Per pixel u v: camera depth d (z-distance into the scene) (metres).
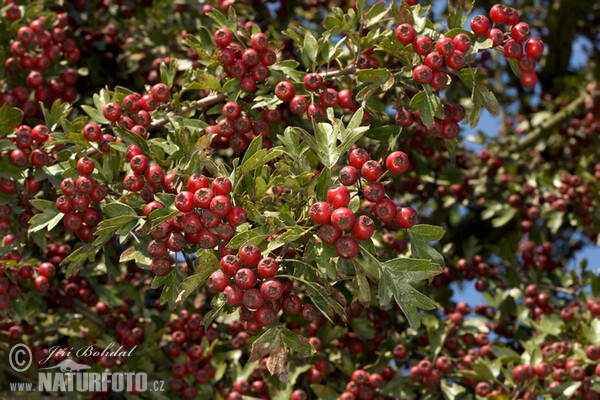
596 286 5.70
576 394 5.07
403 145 5.60
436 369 5.18
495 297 6.12
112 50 6.32
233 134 4.01
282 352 3.07
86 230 3.71
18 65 4.89
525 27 3.58
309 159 3.93
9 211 4.01
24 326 5.18
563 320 5.71
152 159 3.95
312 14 7.04
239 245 3.05
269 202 3.39
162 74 4.11
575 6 8.10
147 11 6.46
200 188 3.20
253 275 2.99
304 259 3.18
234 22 4.11
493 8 3.63
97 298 5.36
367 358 5.44
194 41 4.20
